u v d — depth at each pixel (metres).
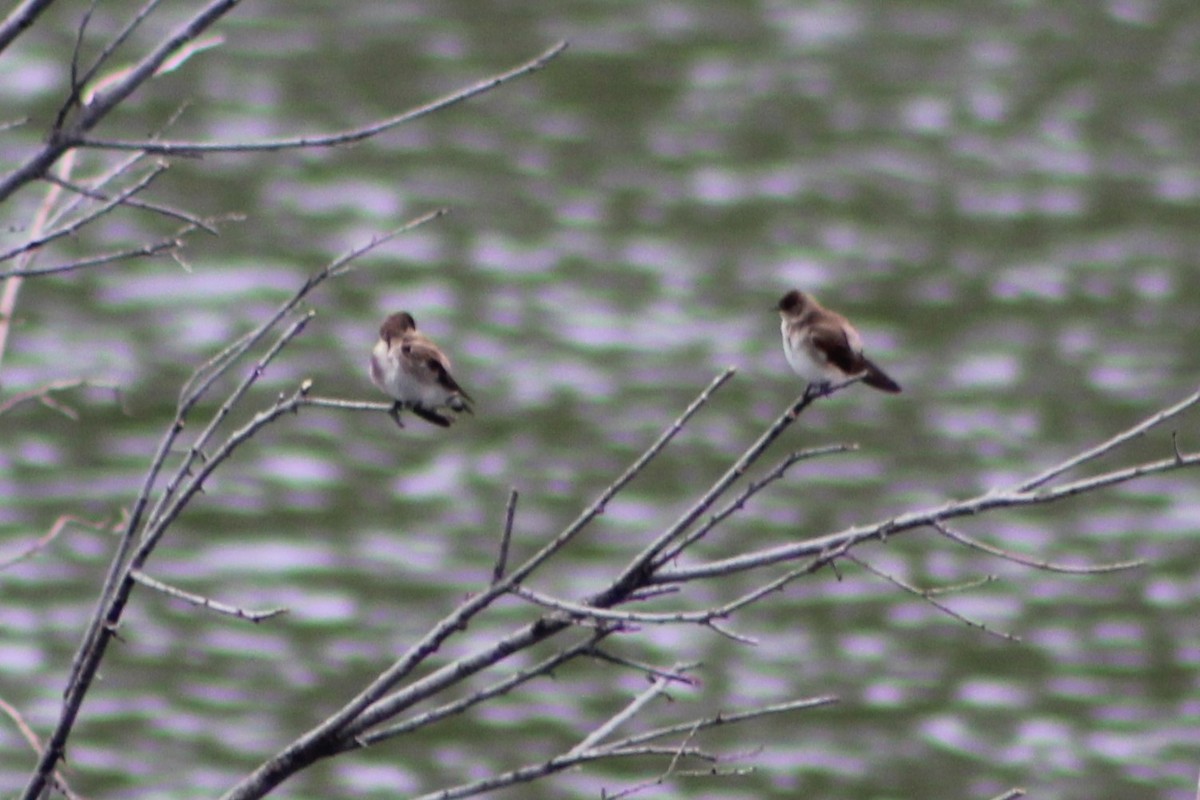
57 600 24.12
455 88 38.88
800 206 35.50
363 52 40.28
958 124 38.97
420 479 27.25
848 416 29.36
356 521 26.28
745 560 7.65
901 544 26.66
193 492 7.46
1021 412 29.64
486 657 7.74
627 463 27.78
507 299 31.73
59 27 39.16
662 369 30.12
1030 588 25.80
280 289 31.66
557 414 28.92
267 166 35.59
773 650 24.30
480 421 28.55
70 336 30.03
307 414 28.73
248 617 7.16
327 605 24.44
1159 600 25.47
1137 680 23.95
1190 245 34.41
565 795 21.30
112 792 20.64
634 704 7.92
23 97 35.75
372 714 7.72
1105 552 26.53
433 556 25.56
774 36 42.72
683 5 44.00
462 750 22.09
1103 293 33.09
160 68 7.31
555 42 41.38
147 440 27.88
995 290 32.91
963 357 30.95
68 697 7.44
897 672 23.94
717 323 31.39
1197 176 37.03
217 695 22.64
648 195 35.72
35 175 6.87
